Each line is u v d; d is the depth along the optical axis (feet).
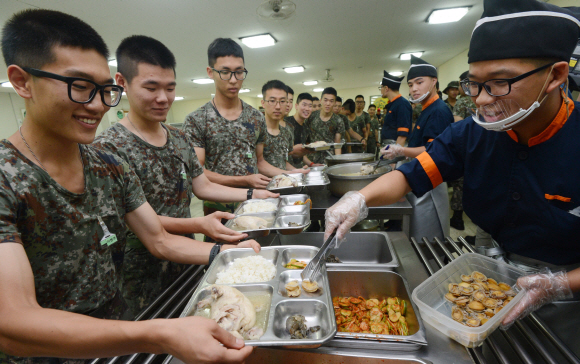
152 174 4.61
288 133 11.16
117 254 3.46
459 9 16.63
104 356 2.07
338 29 18.88
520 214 3.22
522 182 3.09
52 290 2.72
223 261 4.07
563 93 2.77
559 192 2.84
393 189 3.86
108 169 3.20
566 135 2.76
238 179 7.11
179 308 3.32
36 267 2.59
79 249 2.84
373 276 3.75
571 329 3.05
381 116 30.60
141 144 4.51
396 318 3.22
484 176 3.41
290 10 11.32
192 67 25.76
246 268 3.81
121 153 4.27
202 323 2.11
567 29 2.27
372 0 15.07
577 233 2.84
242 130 7.29
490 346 2.66
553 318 3.15
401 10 16.56
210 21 15.96
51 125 2.41
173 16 14.97
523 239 3.31
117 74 4.37
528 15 2.27
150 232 3.84
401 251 4.62
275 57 24.70
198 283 3.59
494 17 2.40
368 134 23.77
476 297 3.05
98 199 3.04
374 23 18.22
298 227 4.72
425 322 2.89
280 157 10.10
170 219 4.56
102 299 3.10
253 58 24.49
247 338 2.66
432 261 4.88
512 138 3.05
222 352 2.02
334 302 3.73
